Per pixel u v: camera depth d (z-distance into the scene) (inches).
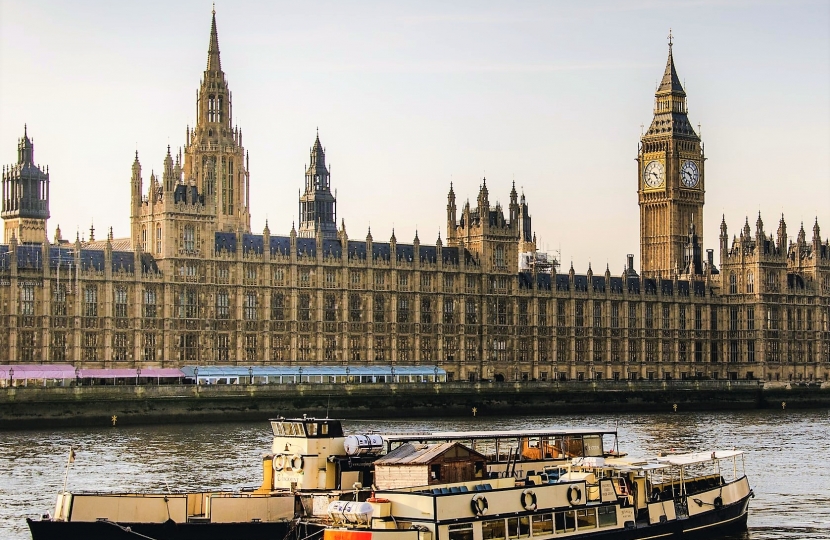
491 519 4210.1
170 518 4347.9
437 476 4242.1
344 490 4434.1
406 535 4042.8
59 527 4175.7
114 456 6879.9
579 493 4478.3
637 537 4630.9
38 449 7234.3
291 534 4284.0
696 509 4911.4
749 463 6875.0
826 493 5851.4
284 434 4603.8
